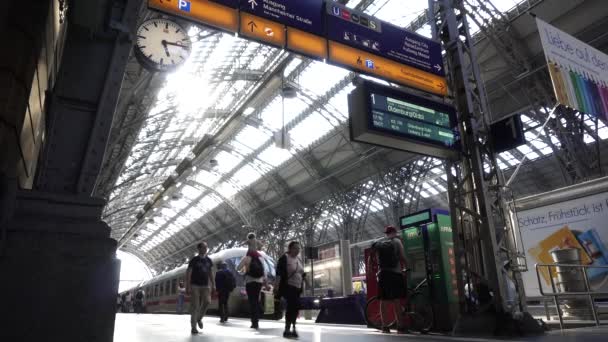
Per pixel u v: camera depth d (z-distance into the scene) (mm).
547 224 9789
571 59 9547
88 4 4188
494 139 7965
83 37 4426
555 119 16672
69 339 3434
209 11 6859
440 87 8609
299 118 27812
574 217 9375
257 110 28469
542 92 17141
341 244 14836
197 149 32000
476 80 8500
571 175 16078
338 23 8008
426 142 7777
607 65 10242
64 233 3666
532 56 17172
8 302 3316
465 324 7195
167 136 32031
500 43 17297
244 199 42875
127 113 19688
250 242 9156
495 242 7387
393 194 26766
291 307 6859
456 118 8344
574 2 15250
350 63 7879
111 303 3645
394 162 26719
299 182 34312
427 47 8734
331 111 25312
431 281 8094
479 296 7395
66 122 4188
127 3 4520
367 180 29266
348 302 10789
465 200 8250
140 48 9125
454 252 7734
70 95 4250
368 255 9547
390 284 7387
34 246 3496
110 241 3785
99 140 4230
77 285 3561
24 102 3814
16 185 3584
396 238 7707
